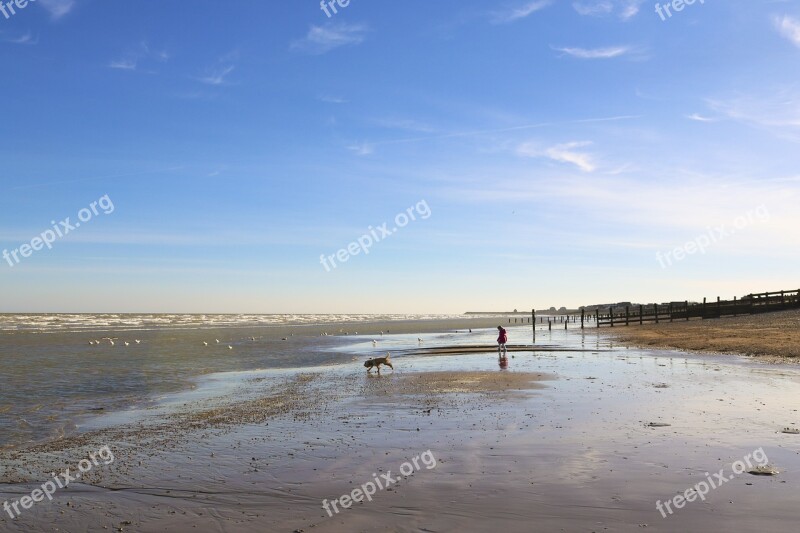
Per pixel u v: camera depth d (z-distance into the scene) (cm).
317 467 952
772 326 4147
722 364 2384
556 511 702
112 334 6688
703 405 1391
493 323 14388
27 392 1994
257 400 1762
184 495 830
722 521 653
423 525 676
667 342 3731
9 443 1213
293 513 740
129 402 1766
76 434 1298
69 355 3625
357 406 1586
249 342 5453
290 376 2480
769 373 2034
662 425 1166
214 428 1321
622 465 886
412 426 1266
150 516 749
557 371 2333
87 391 2023
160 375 2538
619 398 1548
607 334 5312
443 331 8375
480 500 753
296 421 1379
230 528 697
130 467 991
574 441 1054
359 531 668
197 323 11794
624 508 704
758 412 1285
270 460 1007
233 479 898
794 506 695
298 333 7581
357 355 3784
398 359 3412
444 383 2044
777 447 969
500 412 1398
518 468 893
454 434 1162
